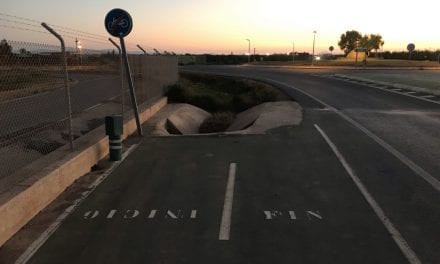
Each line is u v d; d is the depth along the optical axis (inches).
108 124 402.9
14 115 588.4
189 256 217.0
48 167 310.5
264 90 1083.9
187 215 270.7
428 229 247.1
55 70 370.0
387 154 421.1
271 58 4483.3
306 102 866.8
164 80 946.1
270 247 225.6
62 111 652.7
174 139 505.4
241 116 866.8
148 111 673.0
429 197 300.2
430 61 3326.8
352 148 448.1
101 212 277.1
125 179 348.5
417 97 937.5
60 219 265.6
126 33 497.0
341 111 730.2
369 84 1266.0
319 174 356.8
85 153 365.1
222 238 236.7
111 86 947.3
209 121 838.5
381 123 604.4
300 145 464.4
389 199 296.4
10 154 392.5
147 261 212.7
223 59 4227.4
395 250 221.5
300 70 2220.7
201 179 347.3
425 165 380.8
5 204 234.8
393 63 2898.6
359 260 211.2
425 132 534.9
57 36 346.0
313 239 234.5
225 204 289.1
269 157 414.9
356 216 266.5
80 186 330.0
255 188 322.3
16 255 219.9
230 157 416.8
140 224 257.4
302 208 280.5
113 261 213.3
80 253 221.8
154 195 309.4
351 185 327.3
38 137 454.9
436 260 211.2
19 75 333.1
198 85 1557.6
